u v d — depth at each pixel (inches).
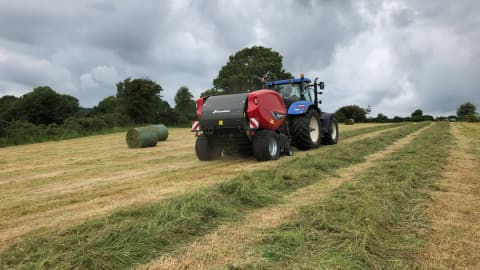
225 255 102.5
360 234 109.1
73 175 282.2
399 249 103.4
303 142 380.2
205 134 319.0
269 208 153.0
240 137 314.7
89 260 98.3
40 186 237.6
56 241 113.4
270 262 95.7
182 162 337.1
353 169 248.4
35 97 1983.3
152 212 141.6
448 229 120.2
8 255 107.0
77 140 852.0
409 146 388.5
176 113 1883.6
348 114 2519.7
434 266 93.1
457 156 307.6
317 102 442.0
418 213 137.5
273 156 313.4
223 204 152.6
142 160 370.6
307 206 147.5
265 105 309.6
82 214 154.7
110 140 810.2
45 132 960.3
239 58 2006.6
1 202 189.2
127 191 201.5
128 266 97.7
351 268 89.6
